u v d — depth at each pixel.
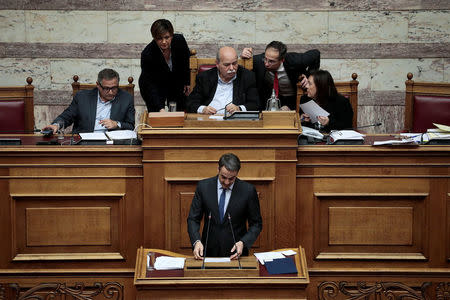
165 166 15.88
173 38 21.12
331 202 16.30
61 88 28.19
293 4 27.81
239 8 27.84
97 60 28.16
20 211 16.16
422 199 16.22
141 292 13.67
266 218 16.08
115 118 20.17
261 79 20.81
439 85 22.52
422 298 16.39
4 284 16.19
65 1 27.75
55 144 16.84
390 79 28.22
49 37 27.94
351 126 19.50
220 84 19.80
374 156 16.08
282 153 15.85
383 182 16.16
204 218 15.07
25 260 16.14
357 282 16.38
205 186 14.71
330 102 19.36
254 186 15.31
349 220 16.28
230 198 14.58
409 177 16.11
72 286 16.30
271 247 16.11
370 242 16.31
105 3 27.78
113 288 16.36
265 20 27.92
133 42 28.05
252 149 15.82
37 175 16.05
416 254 16.34
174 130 15.67
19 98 22.00
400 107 28.36
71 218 16.19
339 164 16.09
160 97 21.47
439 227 16.23
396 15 27.84
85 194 16.08
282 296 13.70
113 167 16.08
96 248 16.31
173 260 14.34
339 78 28.27
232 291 13.68
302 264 14.05
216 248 14.69
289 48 28.06
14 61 28.02
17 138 17.88
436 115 22.36
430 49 27.95
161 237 16.06
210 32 27.98
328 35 28.03
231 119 16.08
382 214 16.25
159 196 15.95
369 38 28.03
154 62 21.16
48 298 16.28
